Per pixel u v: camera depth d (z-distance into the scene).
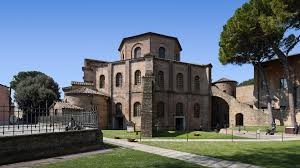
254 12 44.66
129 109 55.91
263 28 42.22
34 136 18.66
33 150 18.56
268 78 57.62
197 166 16.77
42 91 73.94
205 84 62.16
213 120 65.12
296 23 42.62
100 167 16.09
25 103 73.12
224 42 49.47
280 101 55.00
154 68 54.81
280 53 46.75
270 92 56.97
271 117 50.38
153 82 44.22
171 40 61.19
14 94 75.25
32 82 84.19
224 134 42.00
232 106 59.53
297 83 52.22
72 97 53.50
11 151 17.14
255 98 59.66
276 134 42.44
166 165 17.02
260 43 48.53
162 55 60.09
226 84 71.00
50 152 19.78
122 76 57.66
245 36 46.72
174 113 57.12
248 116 57.03
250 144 28.70
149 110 39.03
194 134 41.00
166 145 28.02
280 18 40.69
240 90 69.50
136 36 60.00
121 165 16.81
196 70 61.31
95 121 25.84
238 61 52.19
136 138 36.22
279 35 43.41
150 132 38.50
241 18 45.06
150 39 58.66
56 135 20.38
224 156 20.72
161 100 55.50
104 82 59.78
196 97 60.59
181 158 19.88
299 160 18.78
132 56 60.47
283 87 54.81
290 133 43.53
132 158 19.50
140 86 55.38
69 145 21.53
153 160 18.77
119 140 32.78
